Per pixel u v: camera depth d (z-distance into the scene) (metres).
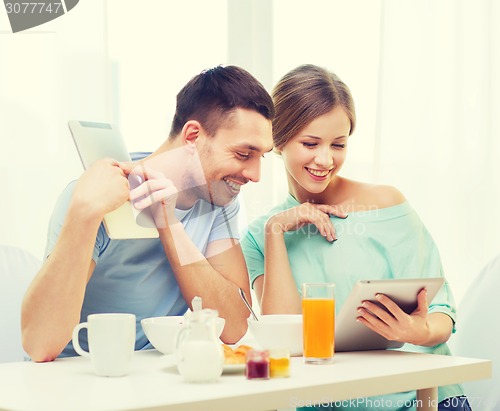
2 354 1.72
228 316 1.74
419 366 1.31
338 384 1.16
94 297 1.71
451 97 2.46
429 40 2.44
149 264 1.75
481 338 2.08
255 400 1.07
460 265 2.45
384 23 2.38
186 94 1.78
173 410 0.99
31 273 1.79
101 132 1.58
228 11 2.17
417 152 2.42
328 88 1.97
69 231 1.44
